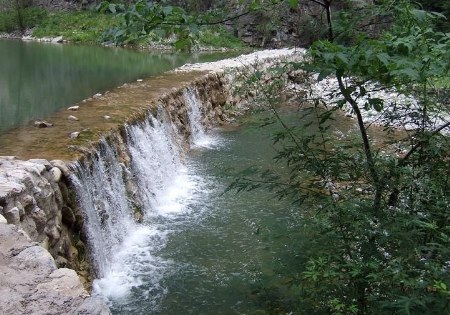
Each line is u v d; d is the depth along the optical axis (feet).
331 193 10.18
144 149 26.63
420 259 8.45
